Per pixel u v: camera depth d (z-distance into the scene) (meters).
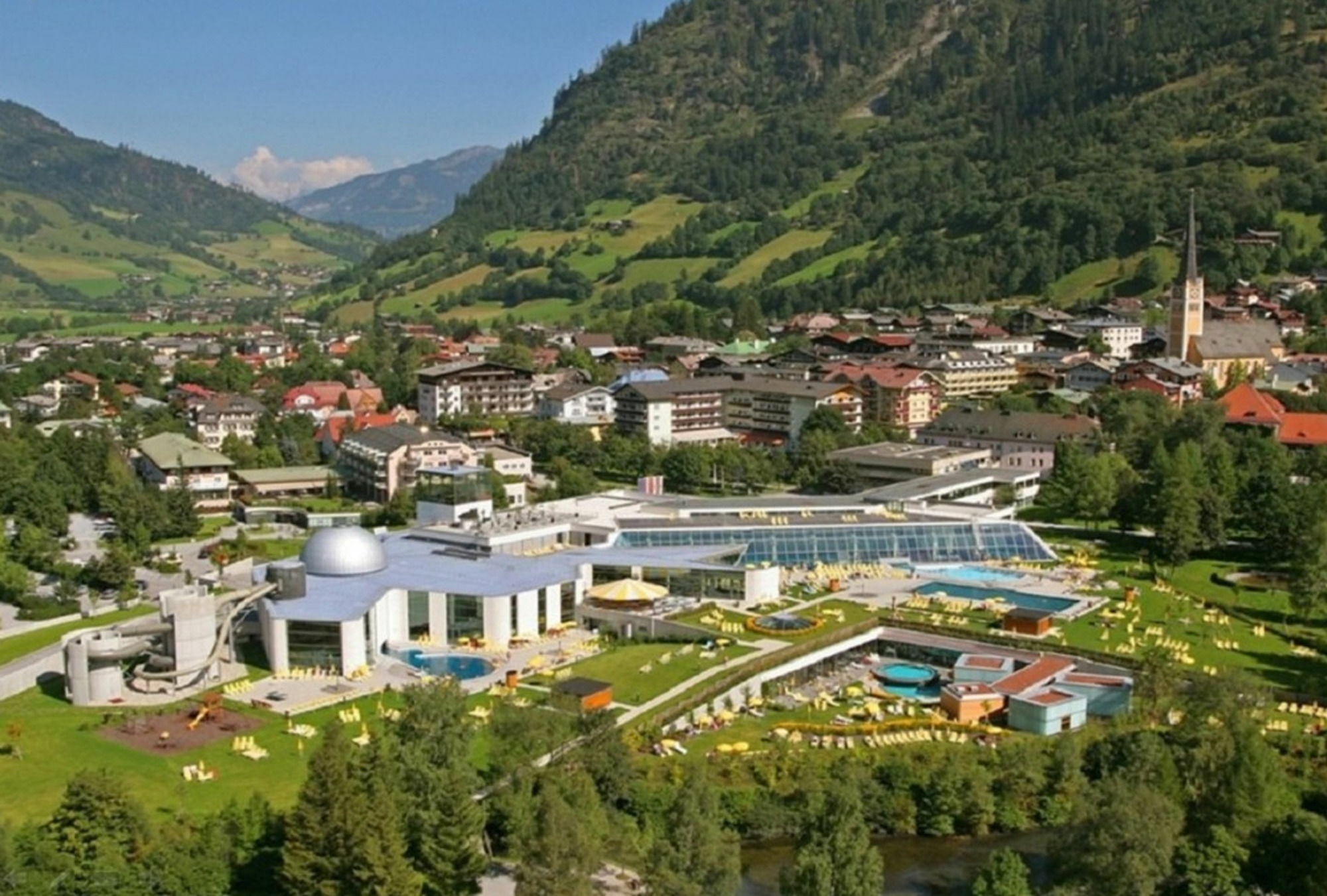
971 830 153.00
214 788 147.88
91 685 179.88
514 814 133.62
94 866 118.12
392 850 118.06
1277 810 141.00
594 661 197.38
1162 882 130.38
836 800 132.12
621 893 129.38
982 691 178.62
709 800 136.62
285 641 193.50
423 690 147.38
